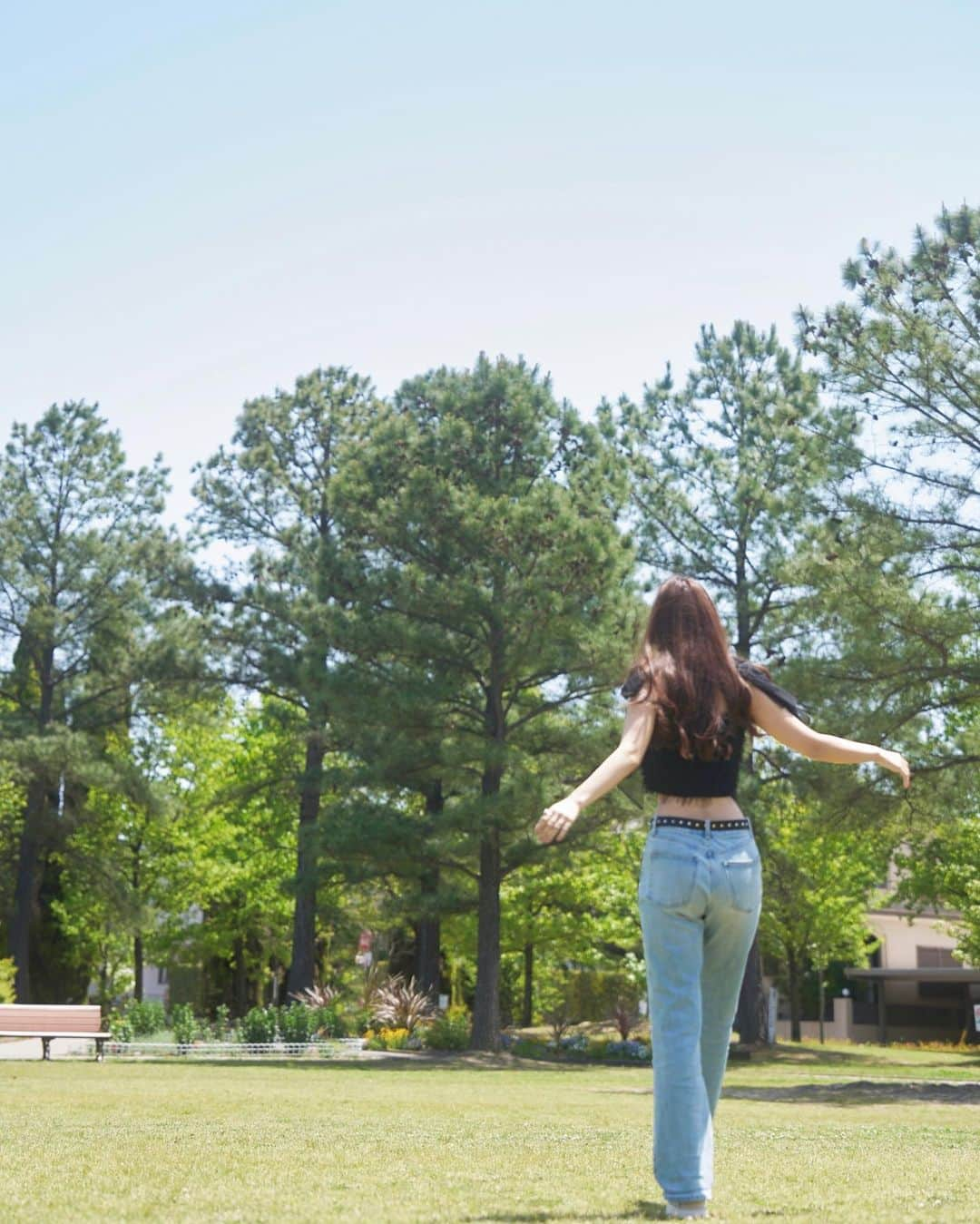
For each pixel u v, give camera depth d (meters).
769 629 25.70
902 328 18.19
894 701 19.33
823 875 41.16
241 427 38.25
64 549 36.66
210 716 38.72
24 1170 4.53
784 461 31.47
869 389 18.75
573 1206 3.83
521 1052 28.52
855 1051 37.34
